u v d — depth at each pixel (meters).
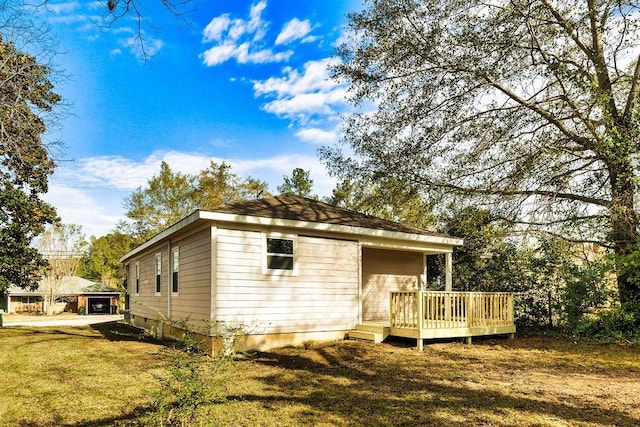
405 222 21.41
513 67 13.15
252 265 10.72
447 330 11.27
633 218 12.14
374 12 13.52
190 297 11.80
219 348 9.80
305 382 7.47
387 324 12.12
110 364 9.30
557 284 14.23
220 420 5.30
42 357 10.42
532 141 13.28
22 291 39.97
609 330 12.14
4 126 9.79
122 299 40.47
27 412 5.97
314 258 11.83
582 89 12.10
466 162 14.27
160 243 15.45
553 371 8.34
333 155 16.17
